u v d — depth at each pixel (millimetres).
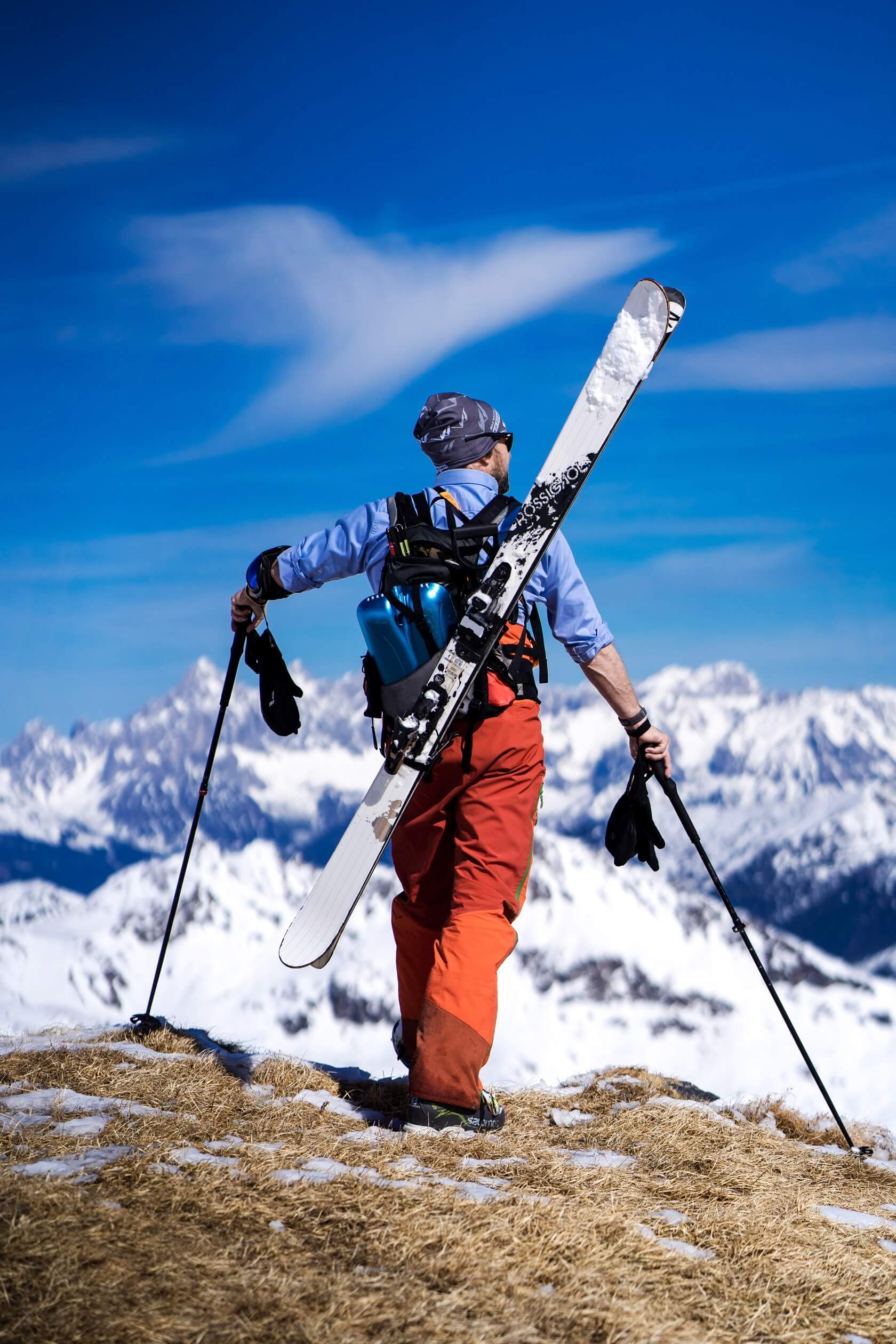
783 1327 2705
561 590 4504
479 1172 3682
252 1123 3961
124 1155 3199
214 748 5383
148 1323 2232
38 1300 2266
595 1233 3074
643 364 4199
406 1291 2533
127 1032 5344
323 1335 2283
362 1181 3229
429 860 4621
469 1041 4277
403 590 4219
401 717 4230
